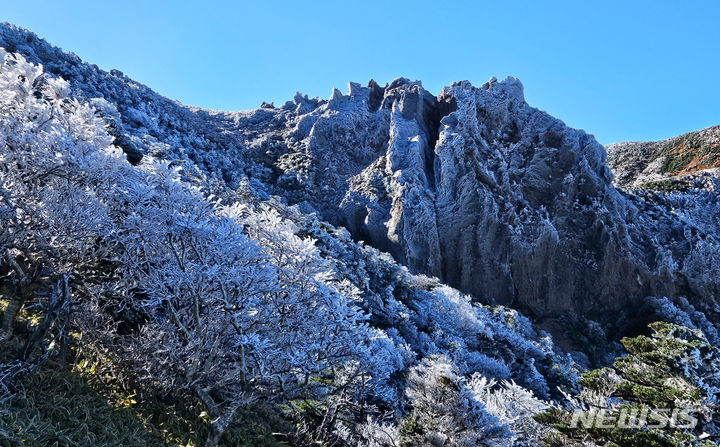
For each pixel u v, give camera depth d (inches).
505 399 526.9
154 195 337.1
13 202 315.0
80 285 371.9
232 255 309.4
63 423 263.4
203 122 4168.3
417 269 2731.3
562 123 3400.6
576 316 2822.3
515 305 2797.7
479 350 1512.1
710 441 398.0
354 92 4441.4
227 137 3843.5
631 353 513.0
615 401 485.4
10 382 264.2
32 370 283.3
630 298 2908.5
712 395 425.4
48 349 305.4
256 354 301.3
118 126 1168.2
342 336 338.3
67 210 322.3
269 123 4411.9
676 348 463.8
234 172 2928.2
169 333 358.9
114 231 336.2
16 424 231.3
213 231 309.7
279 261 350.0
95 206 335.0
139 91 3474.4
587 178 3186.5
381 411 540.7
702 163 5088.6
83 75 2723.9
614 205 3120.1
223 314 351.9
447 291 1910.7
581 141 3363.7
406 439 411.2
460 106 3472.0
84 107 400.5
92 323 361.4
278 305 337.1
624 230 3026.6
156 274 335.0
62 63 2684.5
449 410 411.8
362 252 1707.7
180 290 346.0
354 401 465.7
